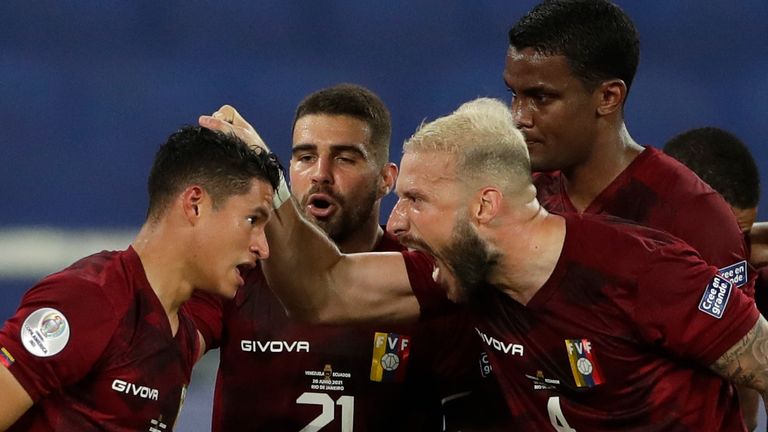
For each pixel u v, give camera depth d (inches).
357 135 589.6
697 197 520.4
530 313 476.7
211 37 1531.7
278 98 1515.7
